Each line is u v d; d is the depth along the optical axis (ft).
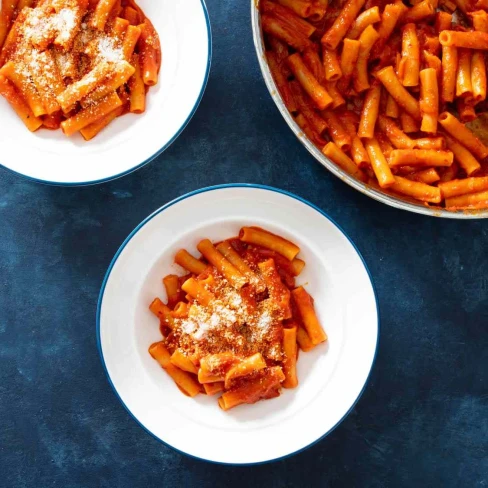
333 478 2.69
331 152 2.45
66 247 2.66
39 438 2.65
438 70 2.44
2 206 2.64
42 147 2.47
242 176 2.67
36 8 2.43
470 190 2.48
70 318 2.66
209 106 2.66
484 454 2.71
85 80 2.41
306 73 2.43
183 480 2.67
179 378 2.48
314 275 2.54
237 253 2.54
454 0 2.49
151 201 2.66
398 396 2.71
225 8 2.65
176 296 2.54
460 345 2.70
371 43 2.42
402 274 2.70
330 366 2.51
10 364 2.65
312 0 2.42
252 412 2.50
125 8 2.48
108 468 2.66
